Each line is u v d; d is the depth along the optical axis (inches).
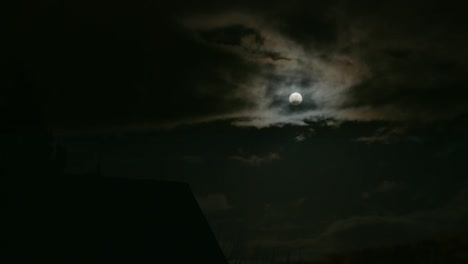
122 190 739.4
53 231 637.3
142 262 673.6
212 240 767.1
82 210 682.8
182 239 735.7
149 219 729.0
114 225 690.8
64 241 634.8
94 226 673.0
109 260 649.0
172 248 715.4
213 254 748.6
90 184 720.3
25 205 646.5
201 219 782.5
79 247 639.8
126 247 676.1
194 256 727.1
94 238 660.1
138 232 703.1
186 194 796.6
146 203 745.6
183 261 710.5
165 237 722.2
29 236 616.1
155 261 685.3
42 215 648.4
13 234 608.1
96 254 645.3
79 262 625.3
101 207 701.9
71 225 657.6
